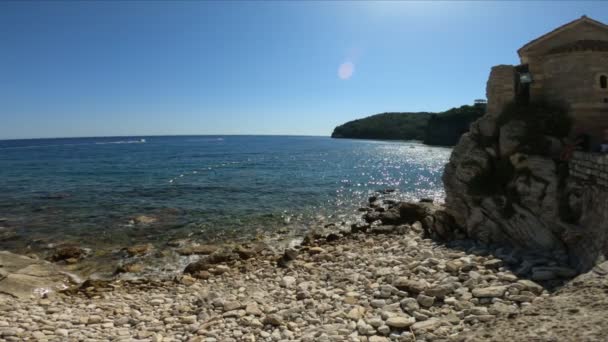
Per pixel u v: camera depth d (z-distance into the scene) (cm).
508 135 1753
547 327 658
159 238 2386
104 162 7931
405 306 1061
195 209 3203
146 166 7031
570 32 1803
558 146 1652
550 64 1802
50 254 2106
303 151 11981
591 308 688
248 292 1405
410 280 1218
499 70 1930
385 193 3991
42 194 3919
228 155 10269
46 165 7212
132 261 1986
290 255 1809
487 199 1692
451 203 1875
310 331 1007
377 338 924
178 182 4816
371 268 1452
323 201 3575
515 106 1875
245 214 3033
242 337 1012
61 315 1263
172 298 1439
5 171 6125
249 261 1895
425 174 5572
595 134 1661
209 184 4625
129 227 2633
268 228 2625
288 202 3525
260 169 6425
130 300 1441
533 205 1506
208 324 1102
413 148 12531
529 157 1636
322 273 1525
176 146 16388
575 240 1266
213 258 1916
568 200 1419
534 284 1055
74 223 2738
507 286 1064
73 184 4641
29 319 1212
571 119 1697
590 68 1662
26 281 1606
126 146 16362
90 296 1509
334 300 1202
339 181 4888
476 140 1927
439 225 1873
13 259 1814
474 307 980
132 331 1130
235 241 2330
